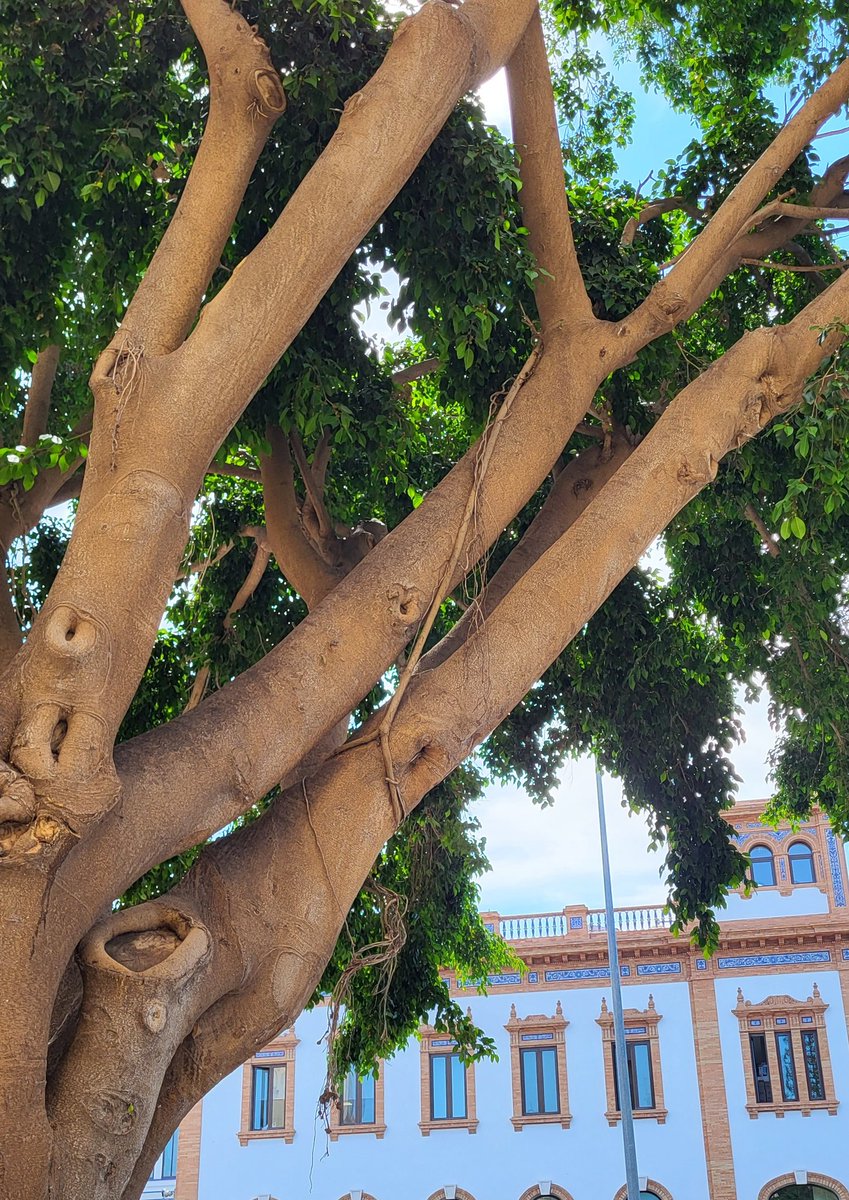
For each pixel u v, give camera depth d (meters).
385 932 6.78
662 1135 26.72
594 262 9.02
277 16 7.49
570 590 5.93
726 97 11.53
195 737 4.88
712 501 10.77
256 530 11.07
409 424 9.91
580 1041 27.86
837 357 6.86
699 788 12.61
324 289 5.55
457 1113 27.72
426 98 5.87
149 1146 4.70
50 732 4.17
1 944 3.92
